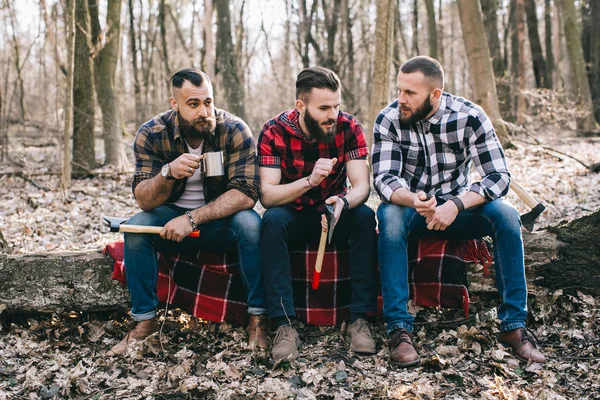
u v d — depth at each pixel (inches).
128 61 810.8
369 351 111.8
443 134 119.4
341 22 677.9
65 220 227.8
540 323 121.2
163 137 122.2
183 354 113.0
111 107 368.5
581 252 126.3
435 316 126.4
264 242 116.2
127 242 116.8
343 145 123.5
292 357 109.2
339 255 127.3
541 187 268.8
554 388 98.2
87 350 116.7
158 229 116.3
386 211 118.1
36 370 107.9
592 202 228.4
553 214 213.0
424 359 107.4
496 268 115.2
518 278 112.5
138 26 695.7
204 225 120.5
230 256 126.3
